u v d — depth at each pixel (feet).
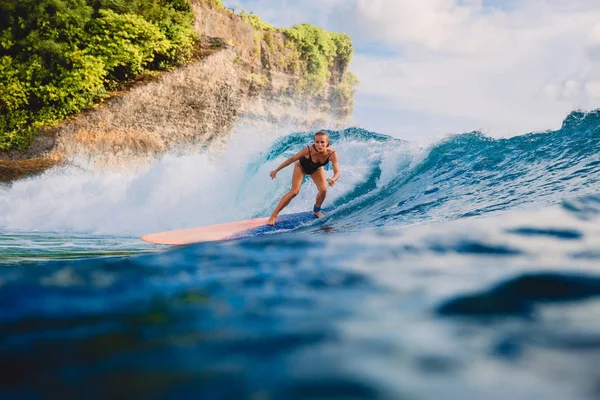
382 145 24.93
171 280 6.57
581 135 18.76
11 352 4.19
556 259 6.82
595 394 3.17
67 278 6.75
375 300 5.37
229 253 8.25
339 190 23.08
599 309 4.85
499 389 3.26
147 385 3.47
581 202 10.80
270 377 3.51
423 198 17.67
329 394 3.23
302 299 5.50
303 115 122.83
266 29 110.01
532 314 4.75
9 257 12.75
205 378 3.54
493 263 6.73
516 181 16.39
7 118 43.09
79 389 3.47
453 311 4.91
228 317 4.95
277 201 24.00
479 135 22.44
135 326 4.78
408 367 3.64
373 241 8.58
